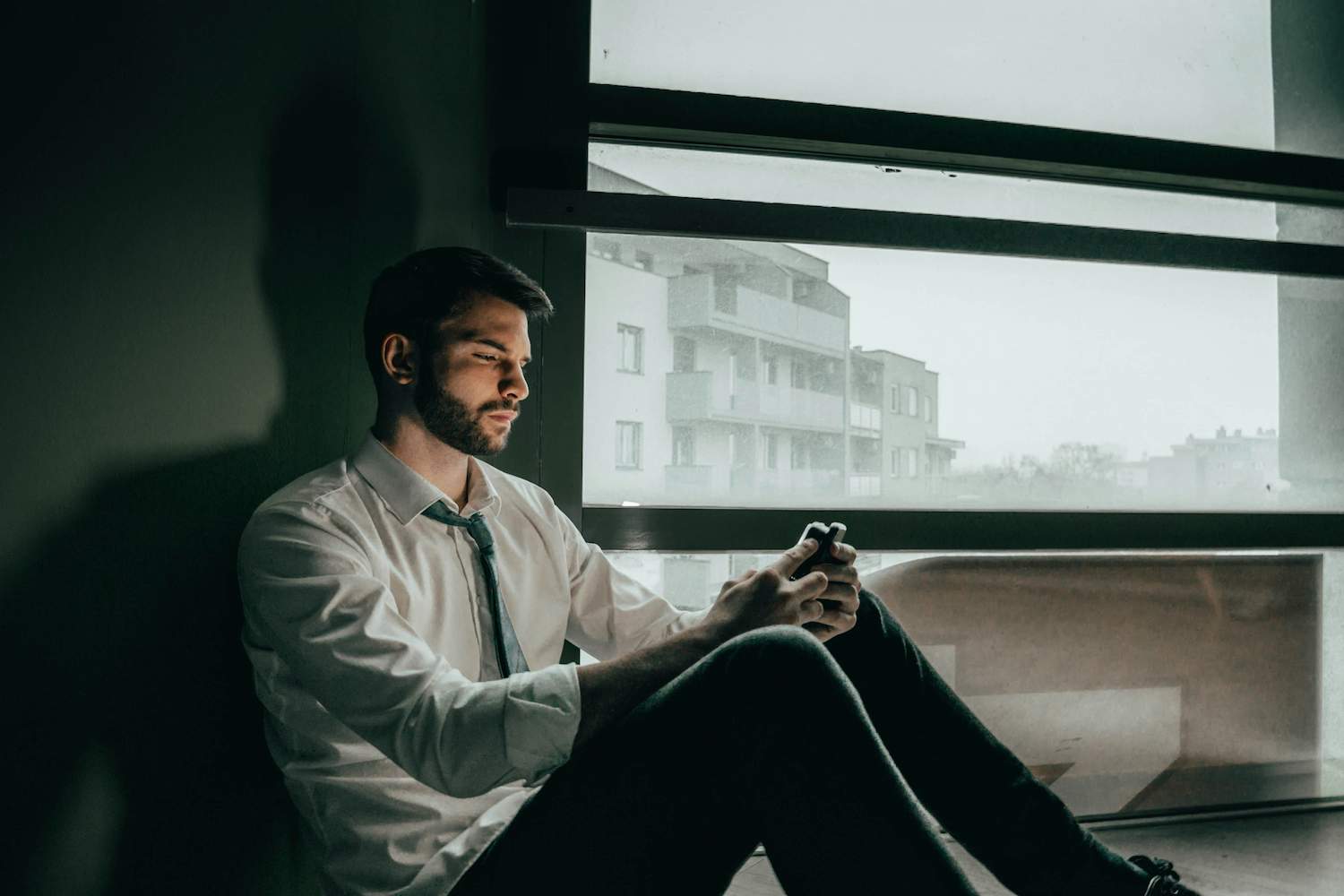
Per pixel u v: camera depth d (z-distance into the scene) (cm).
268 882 135
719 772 88
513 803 105
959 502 208
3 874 102
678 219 181
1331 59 233
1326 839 196
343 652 97
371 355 125
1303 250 216
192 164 125
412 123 165
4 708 101
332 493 113
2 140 103
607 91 187
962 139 203
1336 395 231
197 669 125
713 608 105
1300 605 231
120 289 116
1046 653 215
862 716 88
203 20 127
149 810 118
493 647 120
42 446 106
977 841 113
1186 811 213
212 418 128
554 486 184
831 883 83
